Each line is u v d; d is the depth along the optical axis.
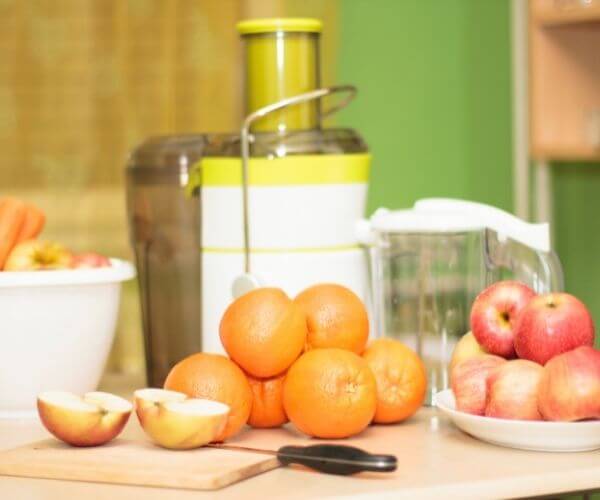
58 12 3.26
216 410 1.22
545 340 1.29
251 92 1.63
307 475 1.15
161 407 1.21
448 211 1.55
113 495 1.08
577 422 1.20
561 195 3.62
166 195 1.70
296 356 1.33
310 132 1.60
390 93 3.72
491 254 1.54
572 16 3.01
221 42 3.32
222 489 1.10
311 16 3.49
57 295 1.48
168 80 3.30
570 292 3.65
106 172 3.30
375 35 3.69
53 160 3.29
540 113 3.15
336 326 1.37
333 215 1.61
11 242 1.55
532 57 3.15
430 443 1.29
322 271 1.60
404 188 3.76
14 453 1.22
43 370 1.49
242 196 1.59
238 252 1.61
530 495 1.13
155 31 3.29
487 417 1.25
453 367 1.40
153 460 1.17
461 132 3.76
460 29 3.74
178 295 1.71
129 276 1.57
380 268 1.59
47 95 3.28
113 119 3.29
